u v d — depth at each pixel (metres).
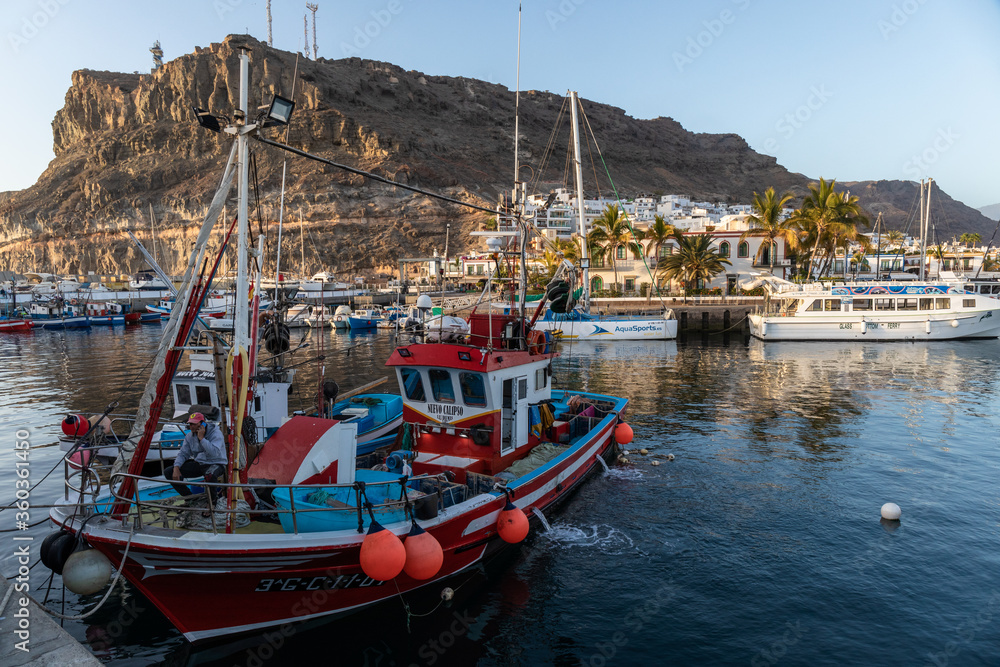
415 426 12.44
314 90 197.12
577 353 39.88
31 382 30.27
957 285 44.44
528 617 9.17
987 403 23.28
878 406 23.02
